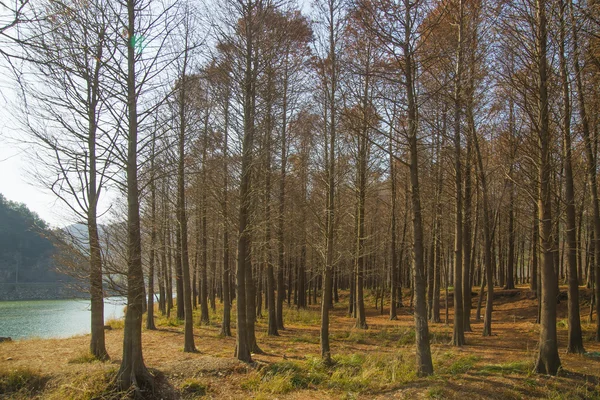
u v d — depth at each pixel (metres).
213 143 11.44
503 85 8.95
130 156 7.21
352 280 23.61
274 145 11.66
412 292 23.84
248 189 10.15
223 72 9.70
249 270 11.95
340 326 18.03
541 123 8.02
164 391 7.25
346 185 15.05
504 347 11.32
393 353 10.69
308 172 14.23
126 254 6.94
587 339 12.16
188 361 9.17
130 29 7.18
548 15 7.94
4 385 7.45
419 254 8.13
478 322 17.86
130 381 6.94
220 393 7.51
